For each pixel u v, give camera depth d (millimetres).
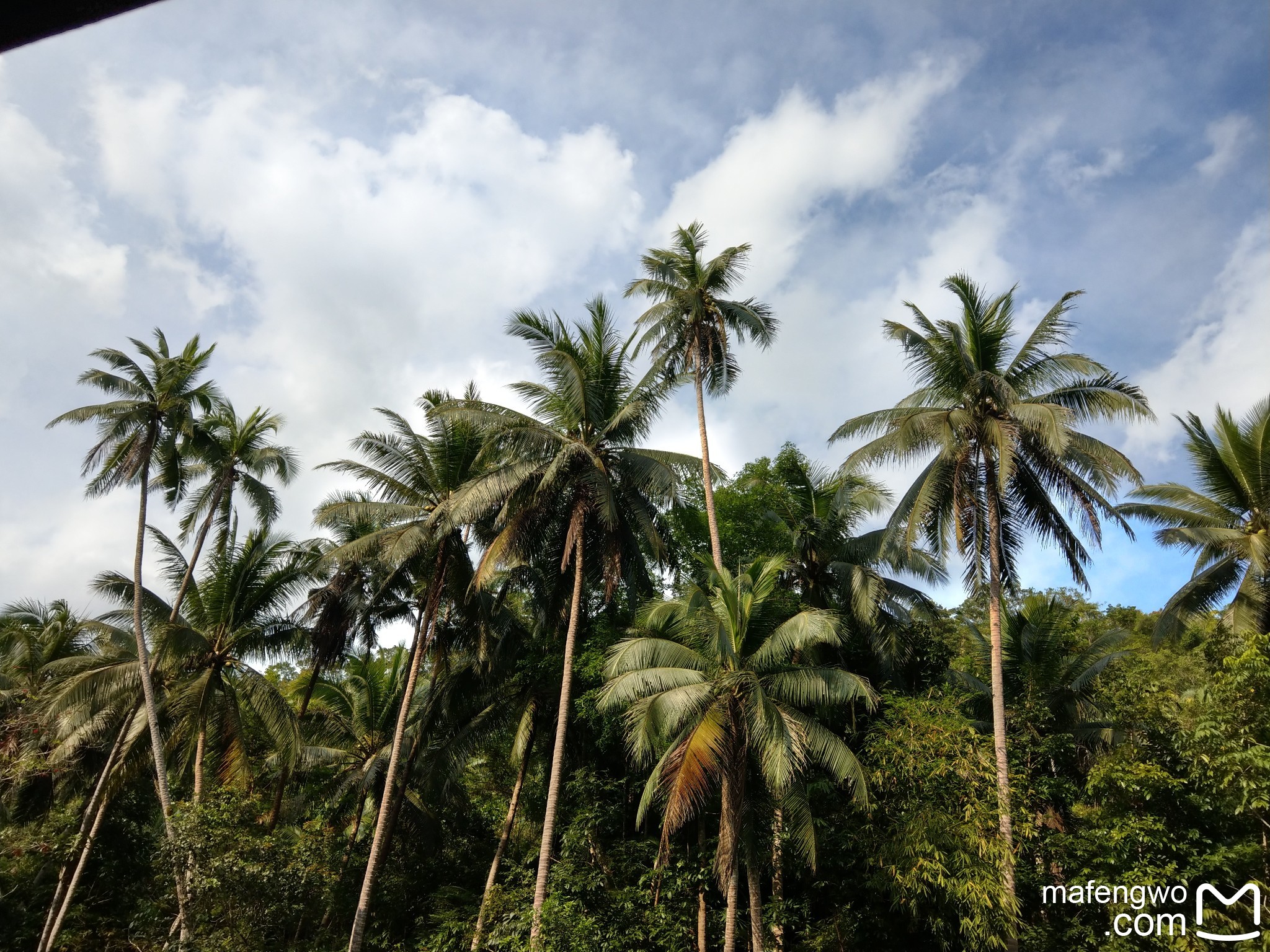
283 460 27312
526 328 23484
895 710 19891
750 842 17484
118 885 28031
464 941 23422
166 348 25438
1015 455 19969
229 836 21500
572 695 25266
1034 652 26594
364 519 24562
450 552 24641
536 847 26531
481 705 27562
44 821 26969
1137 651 31438
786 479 26500
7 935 24953
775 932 19953
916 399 21719
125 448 24312
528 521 22094
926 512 20953
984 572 20578
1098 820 17453
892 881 17766
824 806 21094
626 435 23125
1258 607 22141
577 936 18891
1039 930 17266
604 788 23219
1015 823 17672
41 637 33281
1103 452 19094
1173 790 16672
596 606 26172
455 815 31266
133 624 27766
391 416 25359
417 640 23828
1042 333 20469
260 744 30750
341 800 29391
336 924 27281
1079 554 20516
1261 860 15461
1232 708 15945
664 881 20938
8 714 26875
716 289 24891
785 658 17484
